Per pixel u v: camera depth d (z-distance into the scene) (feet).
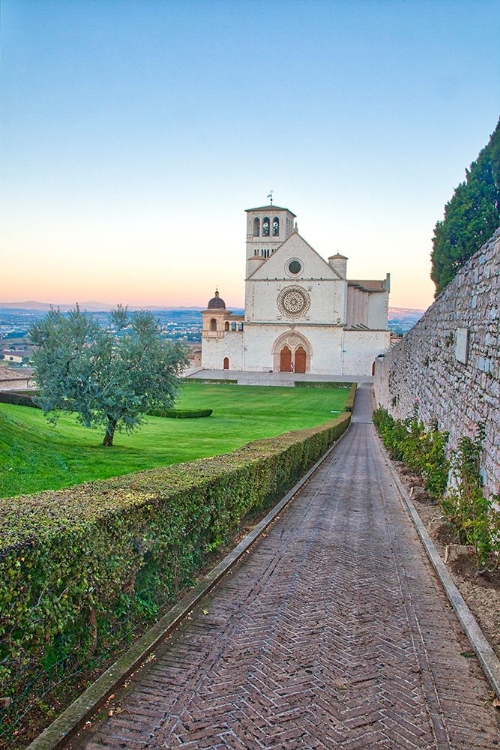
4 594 12.03
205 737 12.62
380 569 25.93
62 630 14.14
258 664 16.10
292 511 39.70
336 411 152.46
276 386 226.79
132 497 18.86
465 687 15.26
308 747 12.35
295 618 19.62
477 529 24.03
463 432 34.71
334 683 15.12
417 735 13.01
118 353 68.49
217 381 234.17
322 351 252.42
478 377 30.76
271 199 283.79
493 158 119.44
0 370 165.37
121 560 16.80
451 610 20.89
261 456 37.63
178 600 20.80
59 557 13.87
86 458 55.98
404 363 78.79
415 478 51.39
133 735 12.68
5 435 53.72
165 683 14.98
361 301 280.92
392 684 15.20
